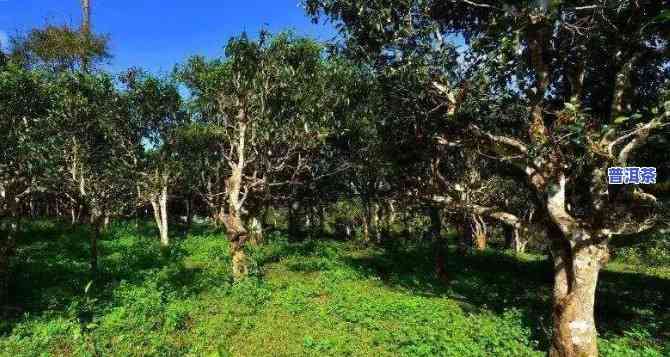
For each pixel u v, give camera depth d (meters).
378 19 9.81
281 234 35.88
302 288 15.74
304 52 18.62
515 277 21.53
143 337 10.65
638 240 11.80
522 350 10.26
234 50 17.52
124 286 15.28
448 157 16.67
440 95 11.30
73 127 19.67
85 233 27.02
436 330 11.46
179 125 26.98
